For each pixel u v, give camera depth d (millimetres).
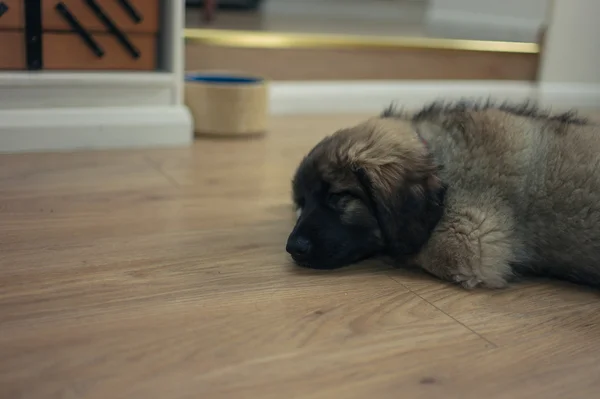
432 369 916
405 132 1171
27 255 1139
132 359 890
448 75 2297
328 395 841
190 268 1137
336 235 1143
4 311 994
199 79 1832
